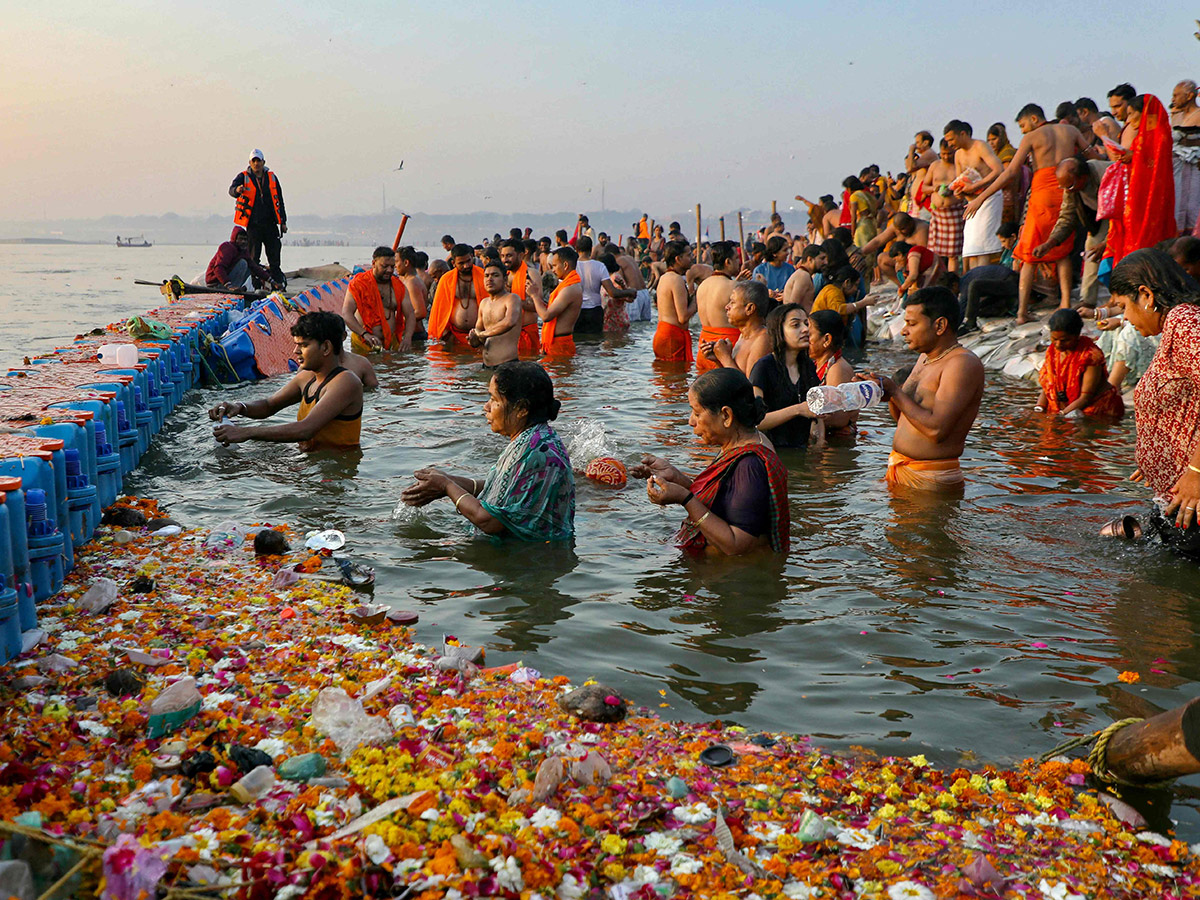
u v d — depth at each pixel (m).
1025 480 6.09
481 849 2.23
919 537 4.94
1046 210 11.18
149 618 3.75
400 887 2.10
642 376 10.63
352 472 6.20
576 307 12.82
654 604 4.09
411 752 2.78
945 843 2.46
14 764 2.45
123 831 2.24
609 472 6.01
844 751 2.92
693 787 2.68
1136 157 9.46
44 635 3.50
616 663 3.53
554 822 2.43
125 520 5.04
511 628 3.83
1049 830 2.53
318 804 2.44
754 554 4.70
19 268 44.16
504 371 4.96
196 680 3.21
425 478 5.00
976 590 4.22
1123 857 2.42
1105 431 7.56
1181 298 4.61
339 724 2.86
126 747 2.72
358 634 3.72
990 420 8.05
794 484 6.07
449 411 8.30
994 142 14.08
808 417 7.14
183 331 9.41
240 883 2.06
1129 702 3.20
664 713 3.16
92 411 5.02
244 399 9.18
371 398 8.99
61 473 4.09
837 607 4.04
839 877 2.28
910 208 16.33
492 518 4.85
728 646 3.67
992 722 3.09
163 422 7.69
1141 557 4.61
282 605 3.98
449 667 3.40
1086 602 4.07
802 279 11.00
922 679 3.38
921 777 2.77
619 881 2.24
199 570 4.36
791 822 2.54
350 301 12.59
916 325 5.87
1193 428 4.54
